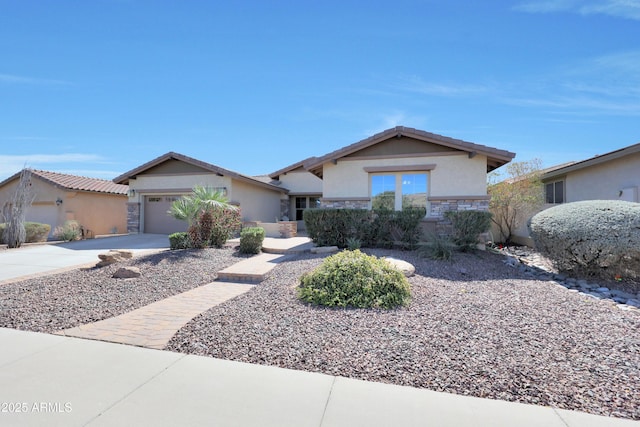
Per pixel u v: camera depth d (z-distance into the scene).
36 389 3.23
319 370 3.66
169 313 5.56
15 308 5.88
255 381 3.42
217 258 10.49
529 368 3.62
